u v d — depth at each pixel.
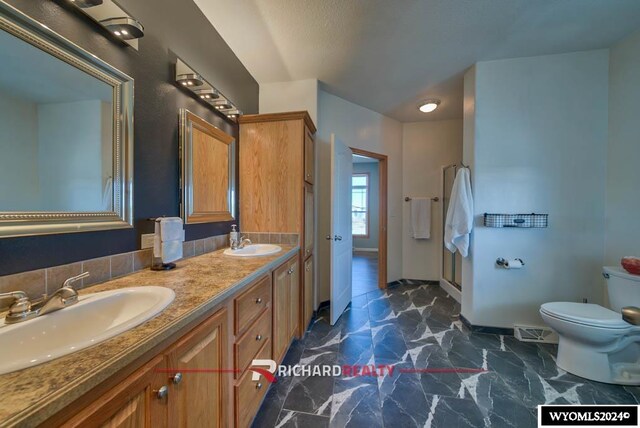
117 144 1.09
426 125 3.83
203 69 1.74
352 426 1.32
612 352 1.65
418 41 2.01
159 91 1.35
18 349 0.65
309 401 1.49
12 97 0.77
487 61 2.28
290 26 1.85
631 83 1.92
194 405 0.84
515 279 2.26
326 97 2.90
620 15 1.72
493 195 2.28
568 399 1.51
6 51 0.76
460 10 1.68
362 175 6.85
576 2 1.61
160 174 1.36
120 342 0.61
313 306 2.69
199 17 1.69
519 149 2.23
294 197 2.22
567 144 2.17
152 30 1.30
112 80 1.07
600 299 2.12
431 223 3.82
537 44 2.04
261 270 1.35
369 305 3.00
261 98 2.71
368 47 2.09
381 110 3.42
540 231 2.22
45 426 0.44
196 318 0.85
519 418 1.38
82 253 0.98
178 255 1.33
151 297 0.94
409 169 3.89
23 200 0.80
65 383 0.47
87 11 0.96
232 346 1.11
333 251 2.48
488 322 2.31
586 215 2.14
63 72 0.90
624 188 1.97
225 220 2.02
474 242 2.32
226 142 2.04
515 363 1.86
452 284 3.38
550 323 1.81
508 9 1.67
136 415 0.62
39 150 0.84
